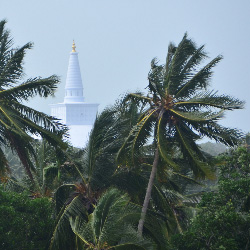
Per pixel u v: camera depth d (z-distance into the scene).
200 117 128.50
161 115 133.25
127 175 139.88
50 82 130.00
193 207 167.12
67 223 133.12
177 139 134.00
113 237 108.31
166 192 158.75
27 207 134.12
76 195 138.50
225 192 134.12
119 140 139.75
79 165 143.12
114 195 109.81
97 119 138.75
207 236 125.69
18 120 131.38
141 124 132.88
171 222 148.12
